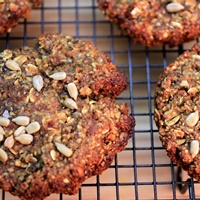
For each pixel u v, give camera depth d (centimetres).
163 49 41
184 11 39
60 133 34
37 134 34
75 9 44
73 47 36
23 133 34
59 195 37
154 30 38
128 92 41
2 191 36
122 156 39
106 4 39
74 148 33
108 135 34
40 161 33
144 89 42
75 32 44
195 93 35
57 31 44
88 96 35
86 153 33
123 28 40
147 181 39
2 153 33
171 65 36
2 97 35
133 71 42
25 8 38
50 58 36
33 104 34
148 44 39
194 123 34
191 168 34
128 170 39
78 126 34
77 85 35
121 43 43
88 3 45
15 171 33
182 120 34
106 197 38
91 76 35
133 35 39
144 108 41
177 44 39
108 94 36
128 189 38
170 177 39
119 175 39
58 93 35
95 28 44
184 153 34
